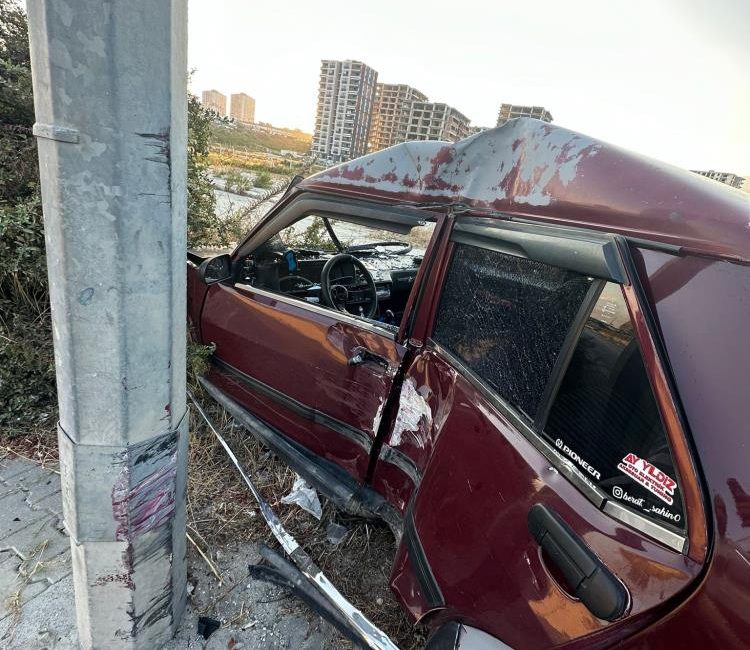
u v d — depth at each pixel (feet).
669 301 3.18
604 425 3.43
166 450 4.31
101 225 3.27
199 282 9.64
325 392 7.32
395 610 6.45
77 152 3.08
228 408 9.04
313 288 9.29
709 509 2.72
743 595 2.52
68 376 3.62
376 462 6.63
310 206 7.43
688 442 2.86
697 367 2.93
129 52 3.00
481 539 4.08
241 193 25.38
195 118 15.99
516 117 5.23
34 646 5.34
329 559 7.04
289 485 8.26
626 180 3.87
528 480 3.82
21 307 10.53
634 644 2.88
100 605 4.62
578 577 3.17
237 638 5.79
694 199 3.43
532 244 4.35
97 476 3.94
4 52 12.91
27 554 6.41
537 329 4.29
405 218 6.16
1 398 8.79
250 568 6.64
